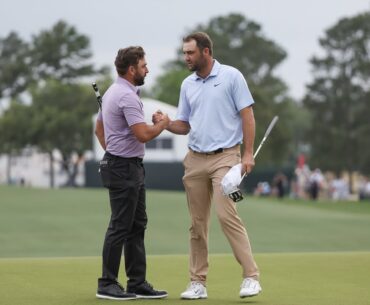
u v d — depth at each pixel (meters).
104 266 13.41
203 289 13.47
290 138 140.38
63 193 55.69
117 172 13.37
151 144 99.06
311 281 15.19
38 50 146.88
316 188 80.19
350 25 146.12
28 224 36.41
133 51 13.39
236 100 13.30
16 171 136.25
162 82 153.88
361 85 145.62
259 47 158.12
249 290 12.94
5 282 14.89
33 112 122.69
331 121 145.12
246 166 13.13
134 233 13.60
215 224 36.72
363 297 13.39
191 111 13.56
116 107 13.32
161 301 13.12
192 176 13.55
